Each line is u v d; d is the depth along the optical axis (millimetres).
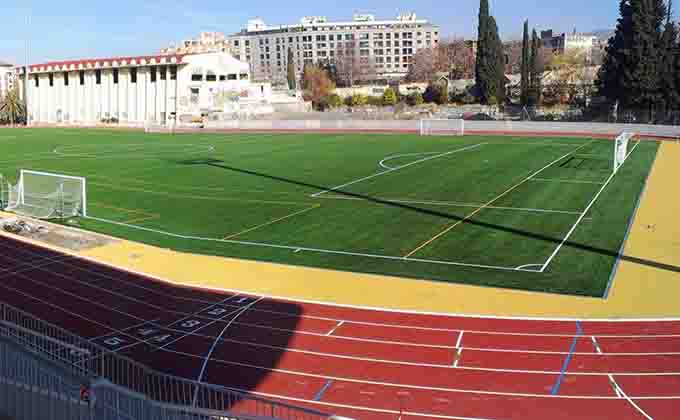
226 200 34969
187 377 14133
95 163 51250
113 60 103500
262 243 25969
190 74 97375
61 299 19438
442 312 17875
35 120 115562
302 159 52031
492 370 14172
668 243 24812
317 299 19156
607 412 12367
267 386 13688
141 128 93938
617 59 80062
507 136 70438
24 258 24000
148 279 21359
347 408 12727
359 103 114500
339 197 35250
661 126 67125
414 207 32281
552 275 21094
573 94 99812
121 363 14641
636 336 15914
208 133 82000
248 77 105125
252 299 19266
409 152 55812
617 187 37125
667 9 82250
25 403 10375
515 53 149375
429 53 157375
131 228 28906
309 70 134625
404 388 13461
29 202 33188
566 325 16719
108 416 9812
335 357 15031
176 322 17438
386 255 23875
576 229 27250
